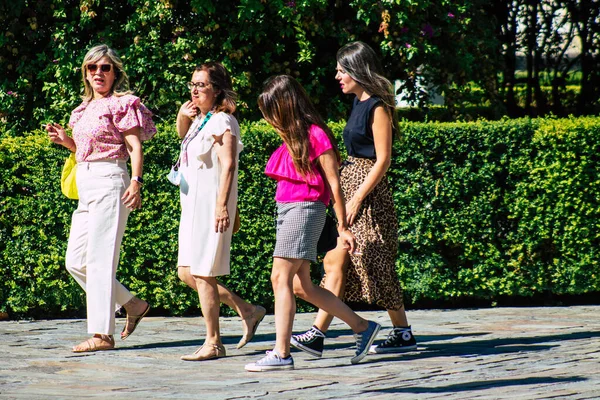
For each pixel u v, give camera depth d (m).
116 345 11.76
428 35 17.62
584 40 23.19
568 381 9.12
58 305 14.43
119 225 11.16
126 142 11.13
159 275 14.28
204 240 10.57
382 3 17.06
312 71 17.55
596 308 14.98
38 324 13.63
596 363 10.23
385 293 10.66
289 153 9.83
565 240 14.88
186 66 17.06
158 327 13.25
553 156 14.67
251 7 16.59
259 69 17.62
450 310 14.88
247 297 14.42
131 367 10.26
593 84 23.39
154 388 8.95
